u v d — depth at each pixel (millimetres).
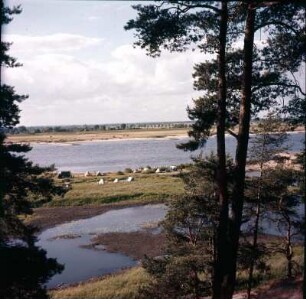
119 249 29703
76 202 46188
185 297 15031
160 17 10344
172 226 16016
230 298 10094
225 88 10547
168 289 14984
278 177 18078
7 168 11633
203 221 15391
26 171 12203
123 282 21609
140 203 46250
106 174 68875
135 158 110062
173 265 14727
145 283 21031
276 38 11039
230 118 11648
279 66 11234
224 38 10305
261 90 11383
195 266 14461
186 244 15453
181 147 11219
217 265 10383
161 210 42656
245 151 10406
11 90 11336
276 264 20625
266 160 18297
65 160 110875
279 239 26031
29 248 11844
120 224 37312
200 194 15047
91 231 35188
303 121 11094
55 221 39031
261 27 10414
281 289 15641
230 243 10242
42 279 11531
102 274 24391
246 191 17625
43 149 165375
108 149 155000
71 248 30375
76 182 59406
